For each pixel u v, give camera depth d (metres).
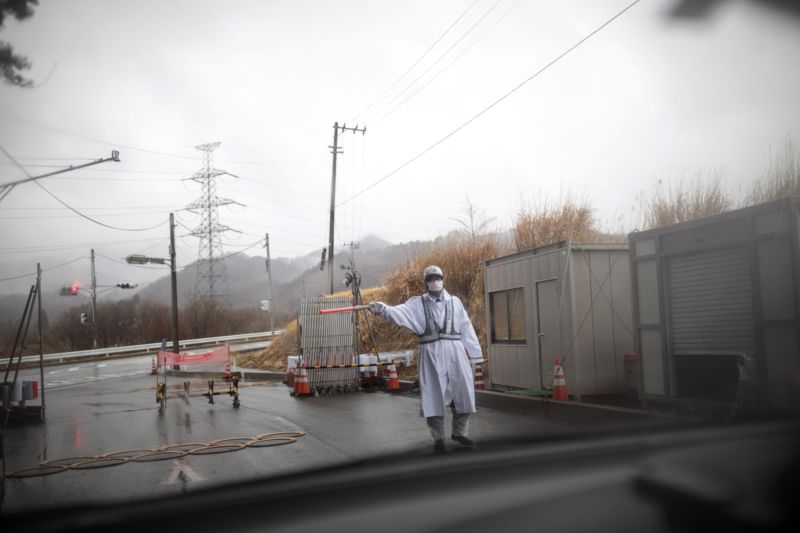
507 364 12.59
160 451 7.94
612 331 10.78
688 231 8.22
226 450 7.75
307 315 15.14
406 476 3.79
